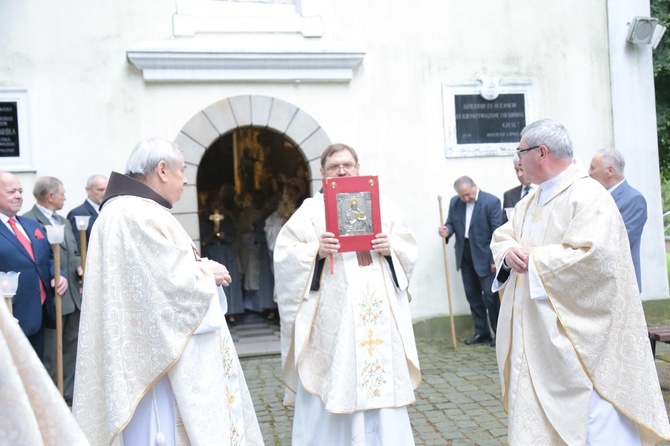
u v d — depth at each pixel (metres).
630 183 7.89
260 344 7.21
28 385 1.33
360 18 7.23
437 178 7.46
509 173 7.62
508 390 3.05
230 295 8.55
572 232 2.80
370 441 3.40
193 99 6.80
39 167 6.45
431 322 7.42
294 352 3.54
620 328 2.84
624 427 2.84
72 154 6.53
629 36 7.80
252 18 6.97
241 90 6.93
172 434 2.57
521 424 2.85
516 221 3.21
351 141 7.22
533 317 2.93
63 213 6.51
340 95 7.19
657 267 7.92
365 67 7.25
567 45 7.78
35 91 6.44
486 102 7.56
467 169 7.54
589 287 2.76
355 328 3.37
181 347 2.49
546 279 2.81
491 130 7.57
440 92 7.46
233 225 8.70
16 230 4.76
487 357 6.45
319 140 7.12
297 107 7.05
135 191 2.65
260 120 6.96
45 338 5.46
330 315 3.45
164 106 6.74
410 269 3.56
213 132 6.84
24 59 6.41
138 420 2.57
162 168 2.69
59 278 4.77
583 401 2.77
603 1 7.85
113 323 2.50
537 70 7.70
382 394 3.35
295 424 3.63
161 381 2.58
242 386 2.86
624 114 7.88
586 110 7.83
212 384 2.58
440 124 7.46
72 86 6.52
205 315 2.58
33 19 6.43
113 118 6.62
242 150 9.99
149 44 6.59
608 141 7.89
